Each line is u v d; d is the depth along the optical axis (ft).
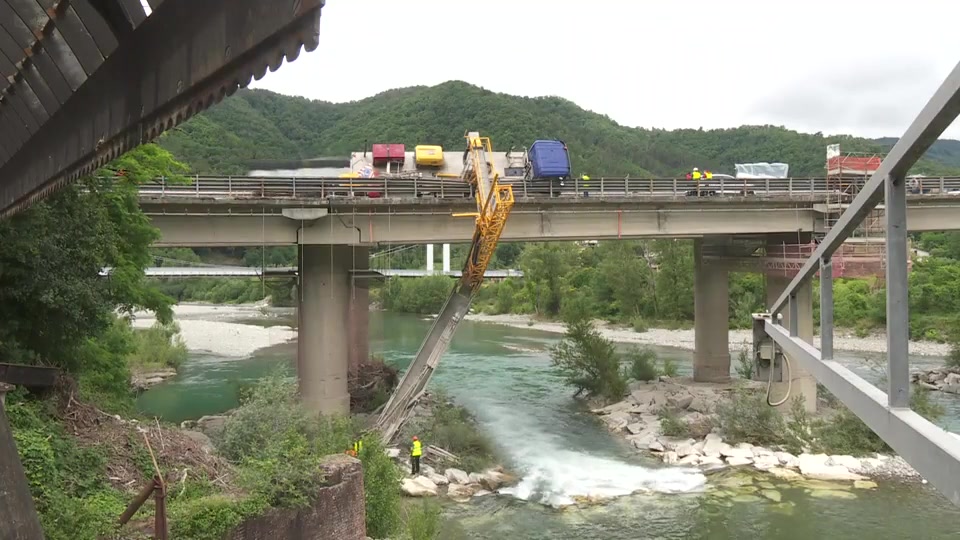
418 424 99.76
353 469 47.96
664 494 80.64
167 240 93.40
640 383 139.54
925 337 204.95
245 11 10.62
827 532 69.62
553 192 110.42
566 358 134.10
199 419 108.78
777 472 86.89
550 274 304.30
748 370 143.84
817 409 114.01
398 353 194.18
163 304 78.43
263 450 55.57
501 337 239.71
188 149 306.55
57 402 48.52
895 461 89.45
